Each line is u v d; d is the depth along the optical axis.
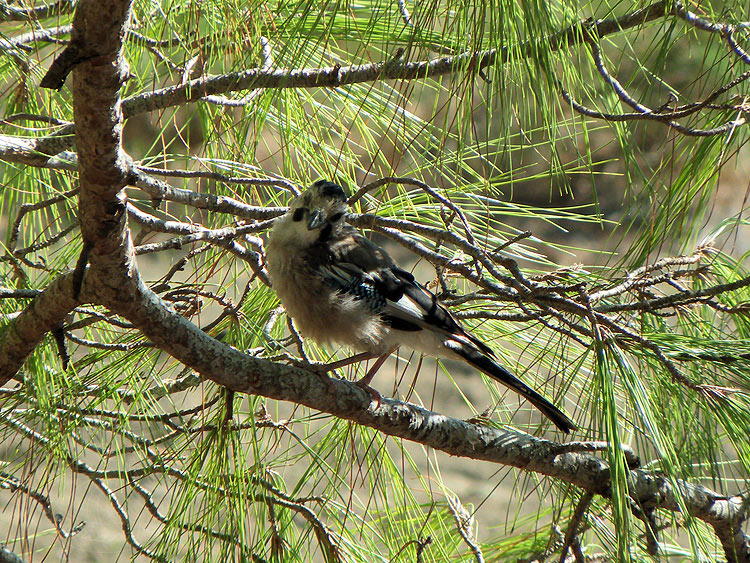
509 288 5.23
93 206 4.11
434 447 5.71
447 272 6.64
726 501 6.02
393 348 6.48
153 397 5.88
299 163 7.05
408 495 6.11
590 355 5.46
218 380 4.91
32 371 5.33
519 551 6.44
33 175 6.86
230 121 6.84
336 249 6.27
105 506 11.83
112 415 5.52
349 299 6.20
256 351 5.68
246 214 6.06
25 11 6.25
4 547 5.03
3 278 5.90
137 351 5.47
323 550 5.49
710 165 5.30
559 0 5.87
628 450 5.65
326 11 6.10
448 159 6.05
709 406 4.77
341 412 5.36
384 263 6.46
